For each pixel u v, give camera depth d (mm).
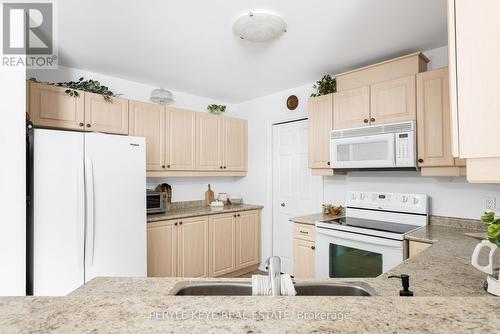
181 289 1165
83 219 2133
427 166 2186
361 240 2262
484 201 2189
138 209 2494
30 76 2623
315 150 2902
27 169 1946
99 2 1742
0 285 1685
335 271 2492
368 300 583
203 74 3035
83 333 456
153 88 3432
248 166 4070
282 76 3104
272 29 1987
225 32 2129
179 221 3020
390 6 1801
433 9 1831
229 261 3484
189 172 3387
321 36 2188
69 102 2471
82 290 1140
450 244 1754
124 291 1132
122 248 2377
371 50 2443
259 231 3850
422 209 2391
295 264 2857
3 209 1701
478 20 688
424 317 509
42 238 1979
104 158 2291
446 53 2359
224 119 3773
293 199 3557
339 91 2795
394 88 2357
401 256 2051
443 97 2109
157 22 1982
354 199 2842
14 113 1748
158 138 3092
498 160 676
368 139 2449
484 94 678
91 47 2371
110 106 2729
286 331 465
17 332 456
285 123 3666
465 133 701
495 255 1036
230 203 4008
